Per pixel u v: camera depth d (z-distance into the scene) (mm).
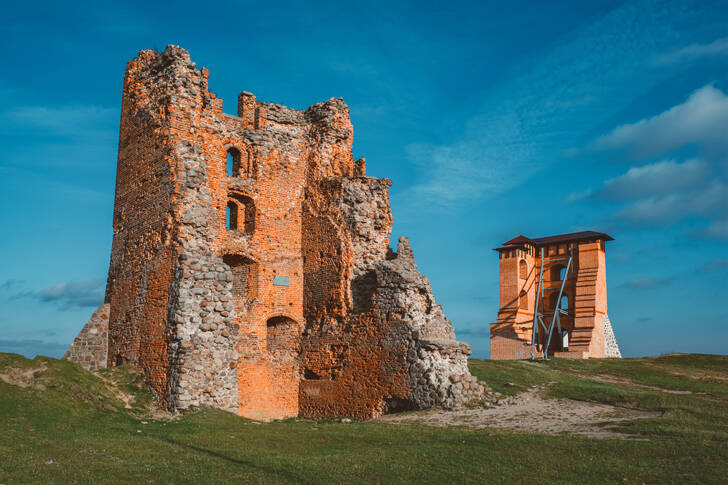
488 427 20672
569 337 58969
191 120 28625
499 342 59312
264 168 32156
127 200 30969
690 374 38156
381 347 27469
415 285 27547
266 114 33094
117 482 13383
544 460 15438
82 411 20750
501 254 61281
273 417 29812
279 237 31969
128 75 32500
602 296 58625
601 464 14938
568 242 60219
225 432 20094
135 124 31031
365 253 30703
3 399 19391
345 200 31281
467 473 14438
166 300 26172
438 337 27031
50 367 22297
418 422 22609
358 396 27953
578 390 27484
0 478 12969
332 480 13867
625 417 21688
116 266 30984
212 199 29625
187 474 14219
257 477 14062
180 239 26672
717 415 21938
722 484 13289
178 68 28828
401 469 14797
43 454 15133
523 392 27750
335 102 34219
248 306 30625
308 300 31734
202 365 24922
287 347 31375
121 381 25859
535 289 61406
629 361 43688
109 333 30297
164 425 21266
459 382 25891
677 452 15805
